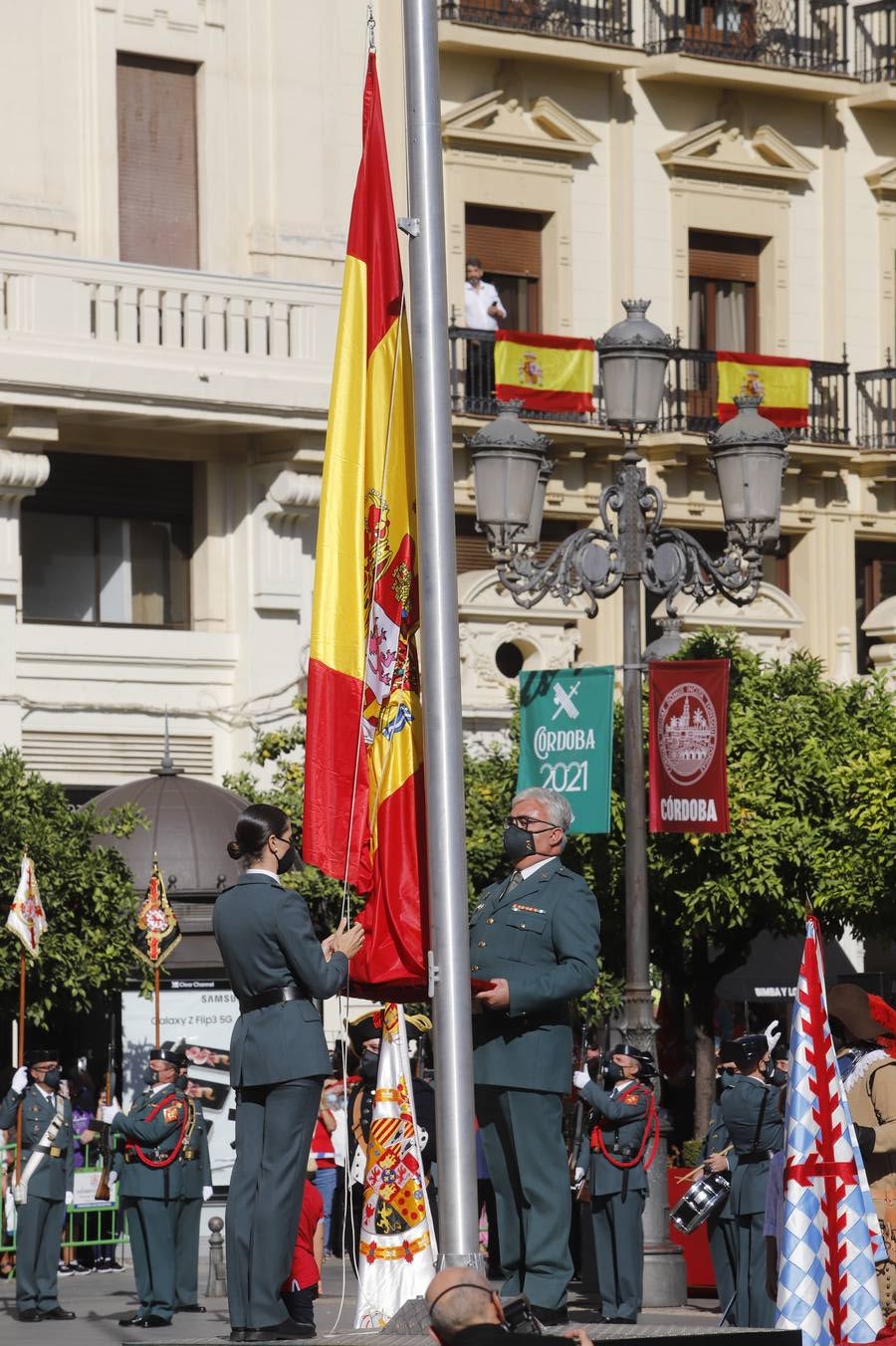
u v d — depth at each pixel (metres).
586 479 83.44
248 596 75.25
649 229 86.06
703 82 86.19
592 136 84.50
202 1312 49.19
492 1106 24.70
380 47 78.25
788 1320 26.72
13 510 71.06
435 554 25.56
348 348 27.08
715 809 45.22
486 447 45.84
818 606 88.31
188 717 74.56
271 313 73.00
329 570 26.52
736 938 63.81
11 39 71.19
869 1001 30.38
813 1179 26.98
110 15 72.81
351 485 26.75
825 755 61.84
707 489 85.50
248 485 75.44
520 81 83.25
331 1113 56.16
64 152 72.06
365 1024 54.81
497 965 24.78
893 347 91.00
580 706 45.31
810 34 88.62
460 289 81.50
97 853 60.66
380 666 26.52
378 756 26.41
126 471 74.56
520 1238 24.89
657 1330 22.72
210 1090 62.38
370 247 27.31
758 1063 41.28
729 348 88.19
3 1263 55.41
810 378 87.38
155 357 70.62
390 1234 39.09
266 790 73.38
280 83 75.69
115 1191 58.56
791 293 89.06
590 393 81.56
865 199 90.75
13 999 59.12
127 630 73.81
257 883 23.78
